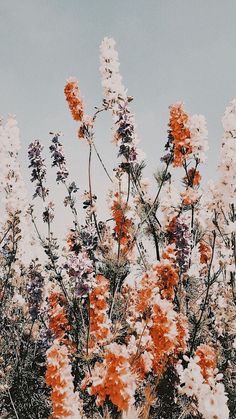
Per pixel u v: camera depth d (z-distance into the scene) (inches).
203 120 44.0
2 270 56.9
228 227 41.1
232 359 44.1
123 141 44.6
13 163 54.3
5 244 55.1
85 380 34.5
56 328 41.7
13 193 53.2
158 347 32.4
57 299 43.1
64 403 29.8
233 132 41.9
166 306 32.9
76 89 47.7
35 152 54.5
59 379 30.0
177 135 44.0
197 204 45.1
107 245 44.7
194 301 45.6
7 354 51.1
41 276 51.3
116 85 48.5
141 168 46.9
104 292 36.6
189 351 39.8
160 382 33.8
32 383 46.9
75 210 51.6
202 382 30.3
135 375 32.1
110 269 43.8
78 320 42.1
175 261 40.9
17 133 55.2
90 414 34.1
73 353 36.6
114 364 28.6
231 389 41.4
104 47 49.5
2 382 44.9
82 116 47.3
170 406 33.3
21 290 58.2
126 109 45.3
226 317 45.7
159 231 47.2
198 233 45.3
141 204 46.0
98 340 36.1
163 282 36.8
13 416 43.4
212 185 43.1
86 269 35.9
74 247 41.9
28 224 55.1
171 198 45.6
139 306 34.5
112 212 45.1
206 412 29.0
